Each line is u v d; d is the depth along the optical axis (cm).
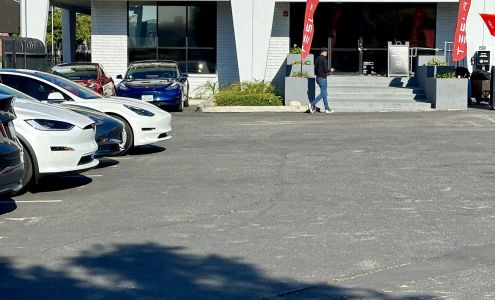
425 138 1733
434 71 2580
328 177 1223
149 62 2630
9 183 907
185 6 3095
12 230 869
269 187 1134
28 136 1052
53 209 987
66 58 3516
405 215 933
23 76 1448
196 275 680
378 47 3020
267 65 3070
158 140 1491
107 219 922
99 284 655
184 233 844
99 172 1293
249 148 1595
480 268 699
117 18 3095
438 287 641
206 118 2261
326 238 816
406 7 2991
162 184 1168
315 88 2597
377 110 2541
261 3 2902
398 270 693
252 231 851
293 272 688
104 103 1468
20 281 667
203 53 3111
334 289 637
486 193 1078
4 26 2850
